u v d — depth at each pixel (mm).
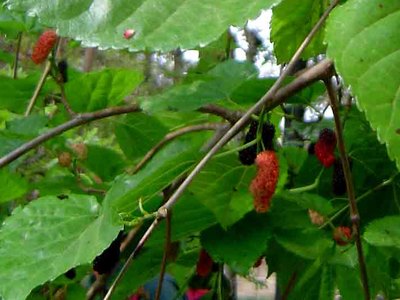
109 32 144
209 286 444
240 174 336
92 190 466
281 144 463
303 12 328
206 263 397
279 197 364
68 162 491
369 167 425
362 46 161
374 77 159
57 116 522
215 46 537
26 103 529
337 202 427
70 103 454
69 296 443
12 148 468
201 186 340
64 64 445
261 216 358
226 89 369
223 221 346
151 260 413
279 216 361
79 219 321
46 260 301
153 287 528
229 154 330
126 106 413
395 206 427
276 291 469
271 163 295
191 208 352
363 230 400
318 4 325
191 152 294
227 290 425
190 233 364
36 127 486
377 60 160
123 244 376
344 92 429
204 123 462
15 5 147
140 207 285
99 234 298
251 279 546
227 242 350
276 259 403
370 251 386
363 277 315
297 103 405
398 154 154
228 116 357
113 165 513
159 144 424
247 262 342
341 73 160
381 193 427
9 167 466
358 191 428
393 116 156
